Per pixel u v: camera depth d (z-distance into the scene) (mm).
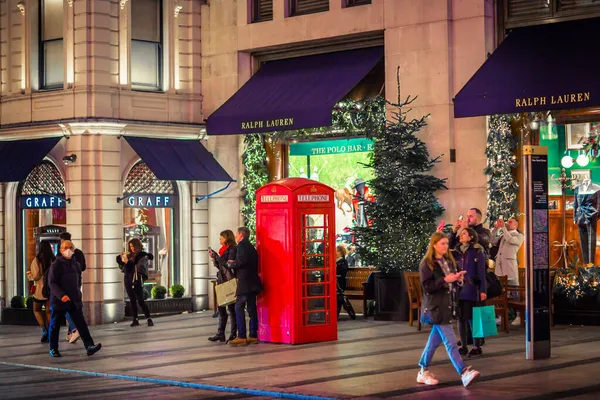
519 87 25953
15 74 32562
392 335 24469
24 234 32531
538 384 16828
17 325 31594
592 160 26734
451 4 28469
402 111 29109
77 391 17812
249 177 32375
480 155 27891
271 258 23406
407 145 28312
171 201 32625
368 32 30078
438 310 16938
